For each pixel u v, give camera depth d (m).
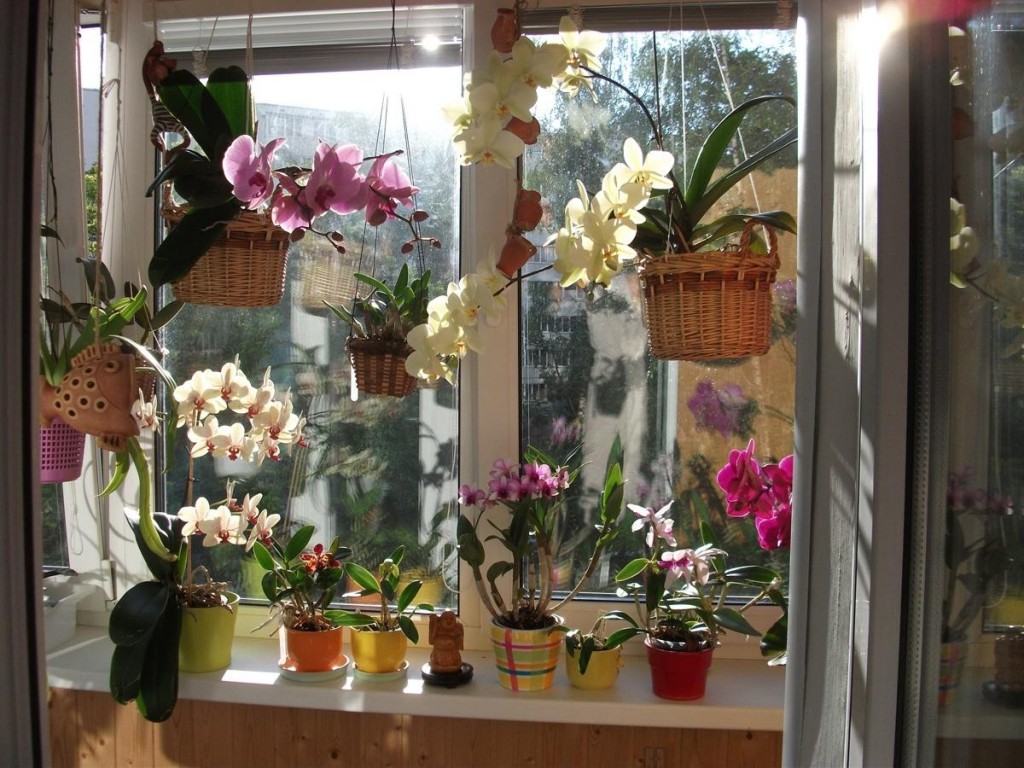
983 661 1.13
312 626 1.71
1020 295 1.09
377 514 1.88
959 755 1.15
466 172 1.82
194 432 1.67
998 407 1.11
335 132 1.86
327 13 1.80
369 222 1.42
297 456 1.89
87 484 1.91
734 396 1.78
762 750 1.65
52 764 1.80
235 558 1.92
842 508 1.26
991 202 1.12
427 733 1.71
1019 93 1.08
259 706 1.75
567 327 1.80
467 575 1.84
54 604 1.84
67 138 1.84
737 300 1.31
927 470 1.18
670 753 1.66
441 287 1.85
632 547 1.81
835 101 1.27
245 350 1.90
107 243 1.89
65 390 1.38
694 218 1.43
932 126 1.17
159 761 1.78
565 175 1.78
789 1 1.67
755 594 1.80
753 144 1.75
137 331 1.88
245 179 1.34
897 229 1.15
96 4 1.85
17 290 1.17
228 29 1.86
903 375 1.15
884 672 1.16
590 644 1.64
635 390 1.80
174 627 1.68
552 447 1.82
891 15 1.15
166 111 1.49
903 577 1.17
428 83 1.84
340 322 1.87
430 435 1.86
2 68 1.16
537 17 1.75
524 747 1.69
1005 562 1.11
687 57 1.75
